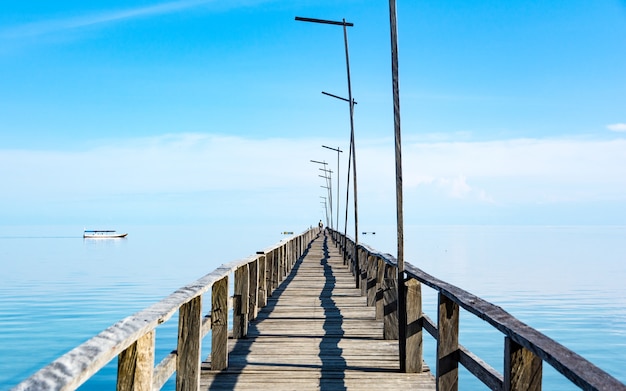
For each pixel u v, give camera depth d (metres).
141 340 3.14
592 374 2.09
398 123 6.52
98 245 135.88
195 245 131.50
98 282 39.09
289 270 19.45
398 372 6.48
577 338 20.92
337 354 7.37
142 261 67.31
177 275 45.03
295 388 5.85
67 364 2.07
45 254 89.25
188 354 4.72
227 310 6.60
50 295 31.20
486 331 21.39
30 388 1.78
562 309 28.89
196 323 4.75
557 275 53.59
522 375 2.98
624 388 1.93
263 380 6.14
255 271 10.05
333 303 12.14
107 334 2.60
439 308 4.52
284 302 12.31
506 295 35.00
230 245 131.00
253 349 7.67
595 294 36.41
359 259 15.05
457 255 91.38
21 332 19.41
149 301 27.81
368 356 7.27
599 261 85.12
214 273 5.81
